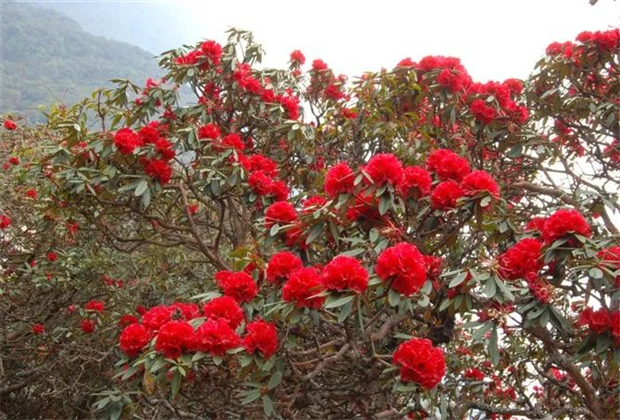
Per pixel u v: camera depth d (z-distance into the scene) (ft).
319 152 16.14
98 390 15.57
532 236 9.57
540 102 14.88
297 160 16.46
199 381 9.16
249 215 14.71
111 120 15.40
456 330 12.87
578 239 8.11
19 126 19.95
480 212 8.82
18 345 19.02
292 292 8.07
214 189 12.87
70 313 18.94
